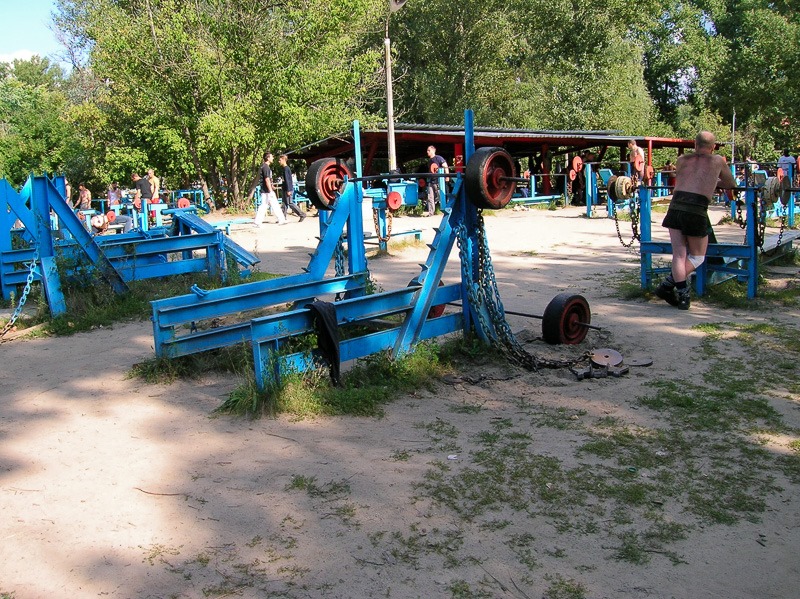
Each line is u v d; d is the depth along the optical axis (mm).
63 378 6637
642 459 4516
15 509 4082
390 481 4289
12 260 10633
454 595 3223
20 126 33688
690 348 6859
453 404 5551
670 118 55250
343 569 3430
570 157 37750
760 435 4848
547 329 6930
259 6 24812
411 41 42750
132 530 3826
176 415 5504
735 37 55562
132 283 10195
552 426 5070
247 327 6719
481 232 6590
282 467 4516
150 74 25391
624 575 3352
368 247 14211
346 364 6340
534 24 42438
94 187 36469
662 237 15680
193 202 29062
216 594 3258
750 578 3318
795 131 47500
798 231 11953
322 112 25547
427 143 27953
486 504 4004
